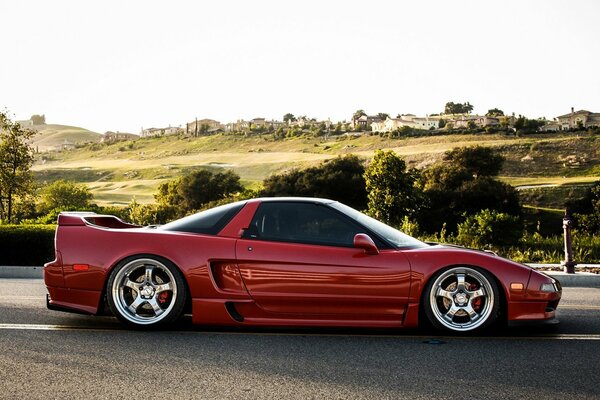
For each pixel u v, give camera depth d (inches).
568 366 201.6
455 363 204.5
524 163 5438.0
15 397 166.1
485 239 784.3
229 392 171.9
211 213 262.5
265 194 3228.3
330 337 243.8
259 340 237.3
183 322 270.7
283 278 247.0
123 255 251.8
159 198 4896.7
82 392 170.9
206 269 249.0
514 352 220.1
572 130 7386.8
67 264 255.9
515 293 245.4
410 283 244.2
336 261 245.6
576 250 663.1
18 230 523.5
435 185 3122.5
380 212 2768.2
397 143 7859.3
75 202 4709.6
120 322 266.4
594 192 2699.3
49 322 268.5
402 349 223.8
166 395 168.9
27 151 1589.6
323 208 258.2
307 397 167.9
